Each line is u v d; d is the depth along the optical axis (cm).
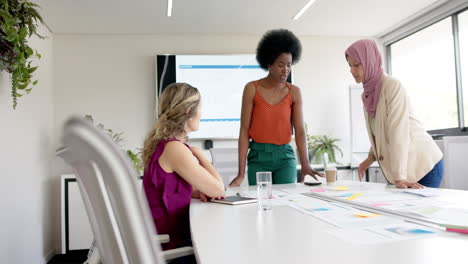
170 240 124
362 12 390
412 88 440
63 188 343
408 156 174
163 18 386
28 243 298
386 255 58
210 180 132
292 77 449
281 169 203
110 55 425
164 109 136
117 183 32
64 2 337
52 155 396
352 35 465
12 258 253
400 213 94
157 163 128
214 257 60
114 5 348
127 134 421
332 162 429
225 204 129
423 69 421
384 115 173
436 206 104
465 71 366
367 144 438
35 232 321
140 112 425
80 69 418
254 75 436
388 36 462
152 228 35
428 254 59
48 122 387
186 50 436
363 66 183
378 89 178
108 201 35
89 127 29
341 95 461
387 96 172
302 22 413
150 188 127
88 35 422
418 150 174
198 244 68
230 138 428
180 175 128
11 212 253
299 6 369
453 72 378
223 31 433
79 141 29
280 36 198
